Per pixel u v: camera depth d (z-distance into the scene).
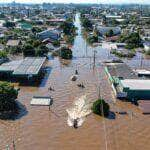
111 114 54.47
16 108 56.22
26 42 113.75
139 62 96.12
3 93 54.38
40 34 132.12
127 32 148.25
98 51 112.88
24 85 70.06
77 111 55.34
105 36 146.12
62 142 44.44
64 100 60.75
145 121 51.88
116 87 65.88
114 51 109.56
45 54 102.25
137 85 63.12
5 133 46.78
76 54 106.75
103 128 49.00
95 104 54.41
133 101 60.44
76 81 73.75
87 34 152.12
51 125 49.66
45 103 58.53
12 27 167.50
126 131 48.16
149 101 59.16
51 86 69.62
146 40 132.25
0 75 74.00
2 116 52.69
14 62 83.00
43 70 82.50
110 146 43.56
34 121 51.00
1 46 112.06
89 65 90.62
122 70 78.69
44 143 44.09
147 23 197.50
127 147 43.38
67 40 132.00
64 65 90.50
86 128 48.94
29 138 45.44
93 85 70.81
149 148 43.28
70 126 49.50
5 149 42.22
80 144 44.00
